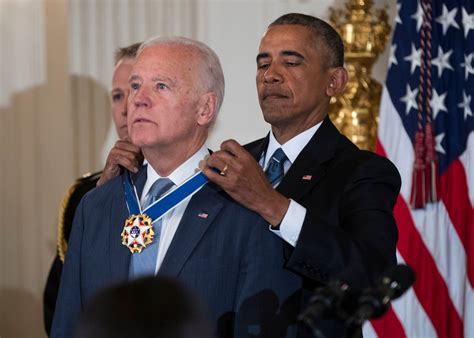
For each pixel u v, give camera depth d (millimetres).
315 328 4586
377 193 7227
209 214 6516
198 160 6688
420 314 11023
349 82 11508
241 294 6352
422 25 11375
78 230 6961
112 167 7859
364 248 6707
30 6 14750
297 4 13805
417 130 11094
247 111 13953
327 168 7578
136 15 14102
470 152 11086
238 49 14008
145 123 6445
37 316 14859
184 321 3281
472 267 10883
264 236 6531
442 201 11133
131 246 6516
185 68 6488
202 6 14086
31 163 14773
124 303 3285
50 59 14805
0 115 14742
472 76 11219
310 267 6562
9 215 14820
